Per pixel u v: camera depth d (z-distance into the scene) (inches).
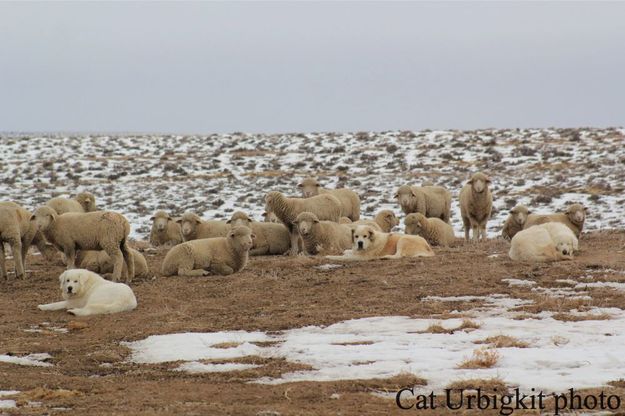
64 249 1247.5
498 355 744.3
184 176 3316.9
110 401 657.6
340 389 676.7
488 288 1091.9
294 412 608.7
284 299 1090.1
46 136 5083.7
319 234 1487.5
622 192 2470.5
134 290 1183.6
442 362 746.8
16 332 955.3
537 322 902.4
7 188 3029.0
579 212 1512.1
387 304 1032.2
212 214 2421.3
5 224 1291.8
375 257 1352.1
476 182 1715.1
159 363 799.7
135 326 964.6
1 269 1318.9
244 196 2748.5
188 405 635.5
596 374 693.3
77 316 1027.9
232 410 617.6
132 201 2706.7
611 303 983.0
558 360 733.3
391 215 1715.1
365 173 3270.2
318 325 937.5
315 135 4394.7
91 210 1803.6
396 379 693.9
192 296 1134.4
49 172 3405.5
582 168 3029.0
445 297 1054.4
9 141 4426.7
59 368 796.0
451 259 1304.1
